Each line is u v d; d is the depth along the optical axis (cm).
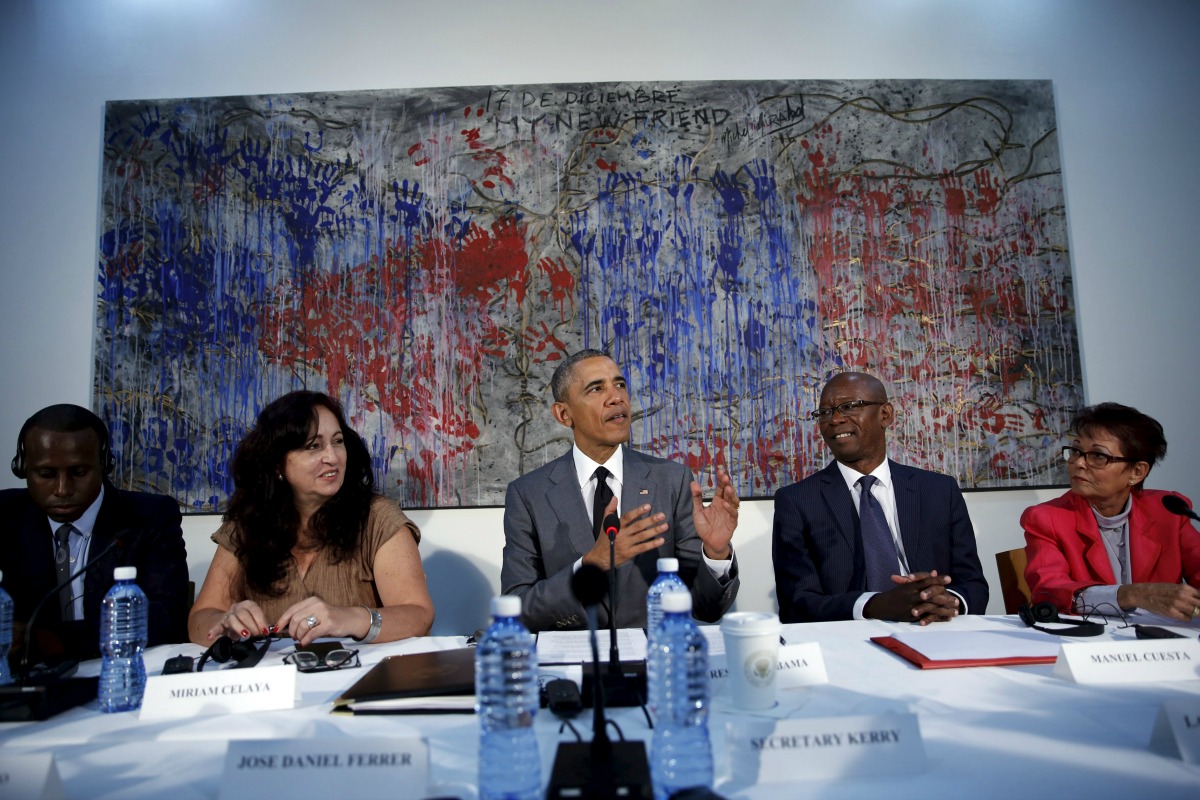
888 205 291
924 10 305
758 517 283
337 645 151
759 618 112
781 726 90
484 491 278
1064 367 286
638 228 288
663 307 285
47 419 187
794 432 281
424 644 160
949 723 102
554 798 77
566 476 219
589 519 213
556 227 287
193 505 275
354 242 287
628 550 170
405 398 280
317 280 285
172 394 279
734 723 91
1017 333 287
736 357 283
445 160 290
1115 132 303
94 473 192
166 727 109
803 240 288
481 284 285
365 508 195
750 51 302
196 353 280
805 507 229
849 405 230
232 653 140
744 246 288
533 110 293
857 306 286
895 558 223
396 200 288
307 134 291
